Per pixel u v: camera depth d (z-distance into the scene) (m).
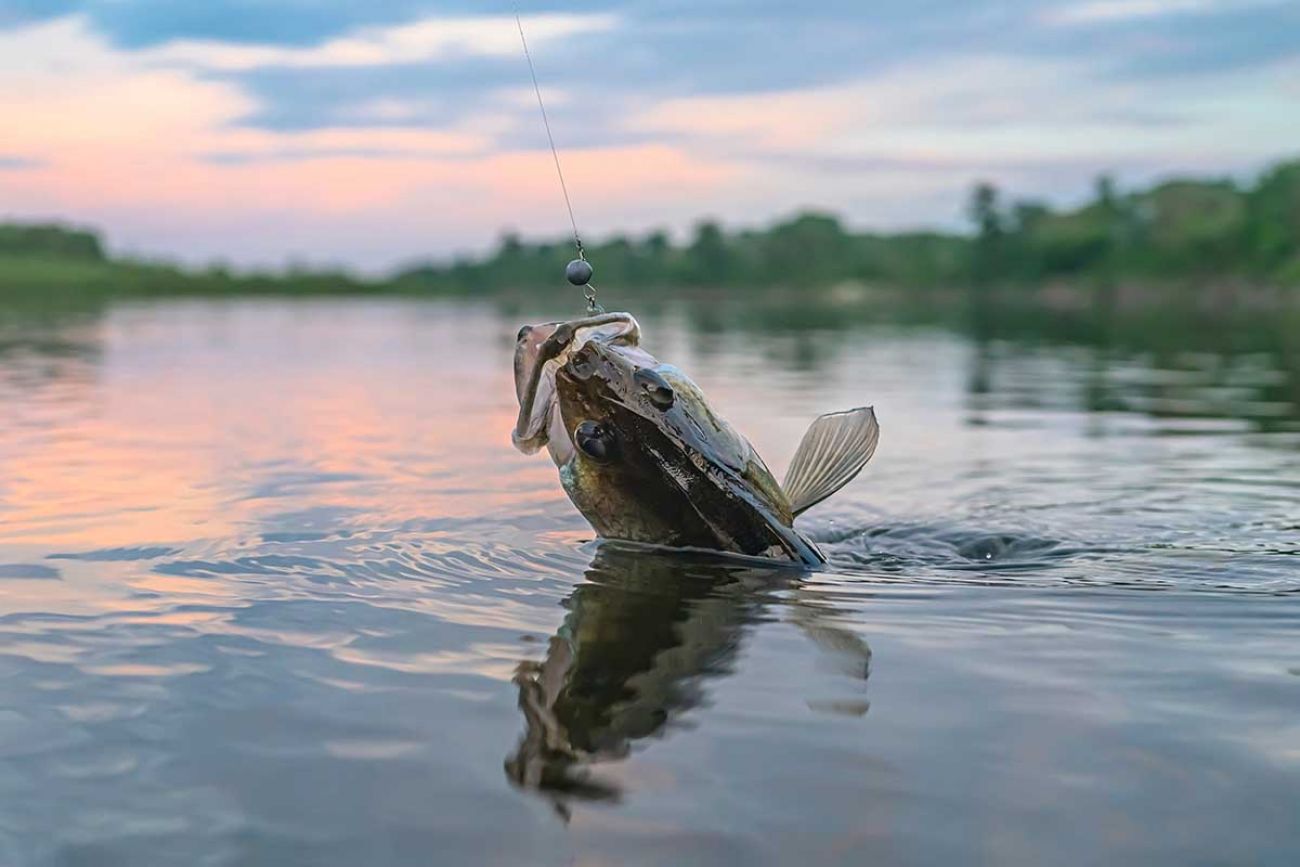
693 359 1.99
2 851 0.28
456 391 1.44
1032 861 0.27
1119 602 0.50
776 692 0.38
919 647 0.43
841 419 0.61
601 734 0.35
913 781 0.31
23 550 0.59
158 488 0.76
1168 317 3.76
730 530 0.58
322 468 0.85
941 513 0.72
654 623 0.47
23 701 0.38
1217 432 1.07
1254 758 0.33
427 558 0.58
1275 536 0.65
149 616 0.47
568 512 0.69
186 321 3.32
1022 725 0.35
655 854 0.28
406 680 0.40
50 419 1.12
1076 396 1.38
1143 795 0.31
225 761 0.33
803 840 0.28
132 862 0.28
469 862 0.27
